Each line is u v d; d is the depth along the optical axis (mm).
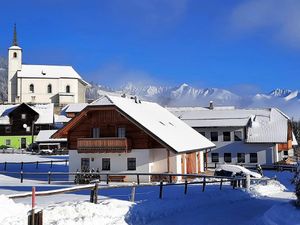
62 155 72625
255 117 68250
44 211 16172
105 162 41938
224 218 19375
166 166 41781
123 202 19922
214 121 66938
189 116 70062
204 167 56250
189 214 20250
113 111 42000
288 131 70500
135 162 41094
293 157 71312
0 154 74062
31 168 50938
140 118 41281
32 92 124438
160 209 20062
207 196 25391
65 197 23219
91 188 18719
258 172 48000
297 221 16719
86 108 41500
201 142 49656
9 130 90000
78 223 15461
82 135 42656
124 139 40438
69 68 130250
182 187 29000
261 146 64625
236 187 30359
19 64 126875
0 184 34875
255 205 23828
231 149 65875
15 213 15430
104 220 16469
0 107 94438
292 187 37469
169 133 42844
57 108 118750
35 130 90250
